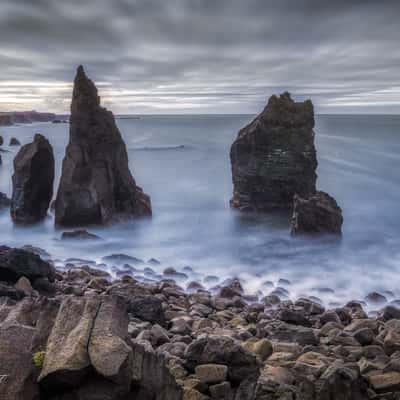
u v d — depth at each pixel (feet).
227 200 135.64
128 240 91.81
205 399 25.86
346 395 27.58
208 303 53.78
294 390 27.27
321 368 31.01
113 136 101.71
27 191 99.40
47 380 19.63
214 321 46.60
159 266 74.43
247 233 98.02
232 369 28.30
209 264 77.20
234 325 45.80
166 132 541.75
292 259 80.38
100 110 100.63
